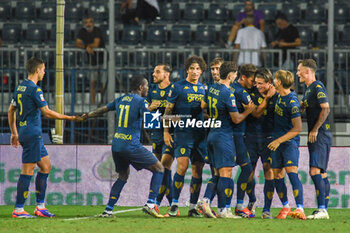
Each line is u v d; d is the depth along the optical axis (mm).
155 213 22703
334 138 33406
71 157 29922
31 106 23203
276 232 18609
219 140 22656
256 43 44594
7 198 29672
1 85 36875
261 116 23562
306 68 23594
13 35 53438
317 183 23344
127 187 29938
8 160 29750
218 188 22891
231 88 23484
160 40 53156
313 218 22953
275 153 23078
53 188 29828
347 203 29469
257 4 57250
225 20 56375
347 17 55219
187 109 23547
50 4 55906
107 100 34438
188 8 56375
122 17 53281
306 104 23609
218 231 18703
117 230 18844
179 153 23531
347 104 36656
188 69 23562
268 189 23562
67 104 37562
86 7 56062
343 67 46531
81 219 22312
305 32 52906
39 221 21578
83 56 41531
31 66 23547
